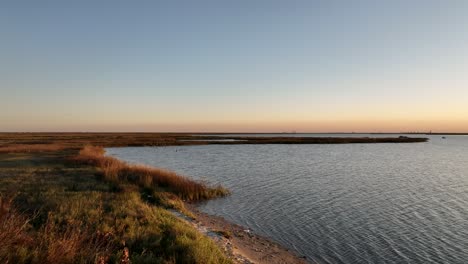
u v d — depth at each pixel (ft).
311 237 43.45
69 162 95.96
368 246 40.29
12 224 22.24
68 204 39.22
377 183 87.51
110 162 94.94
